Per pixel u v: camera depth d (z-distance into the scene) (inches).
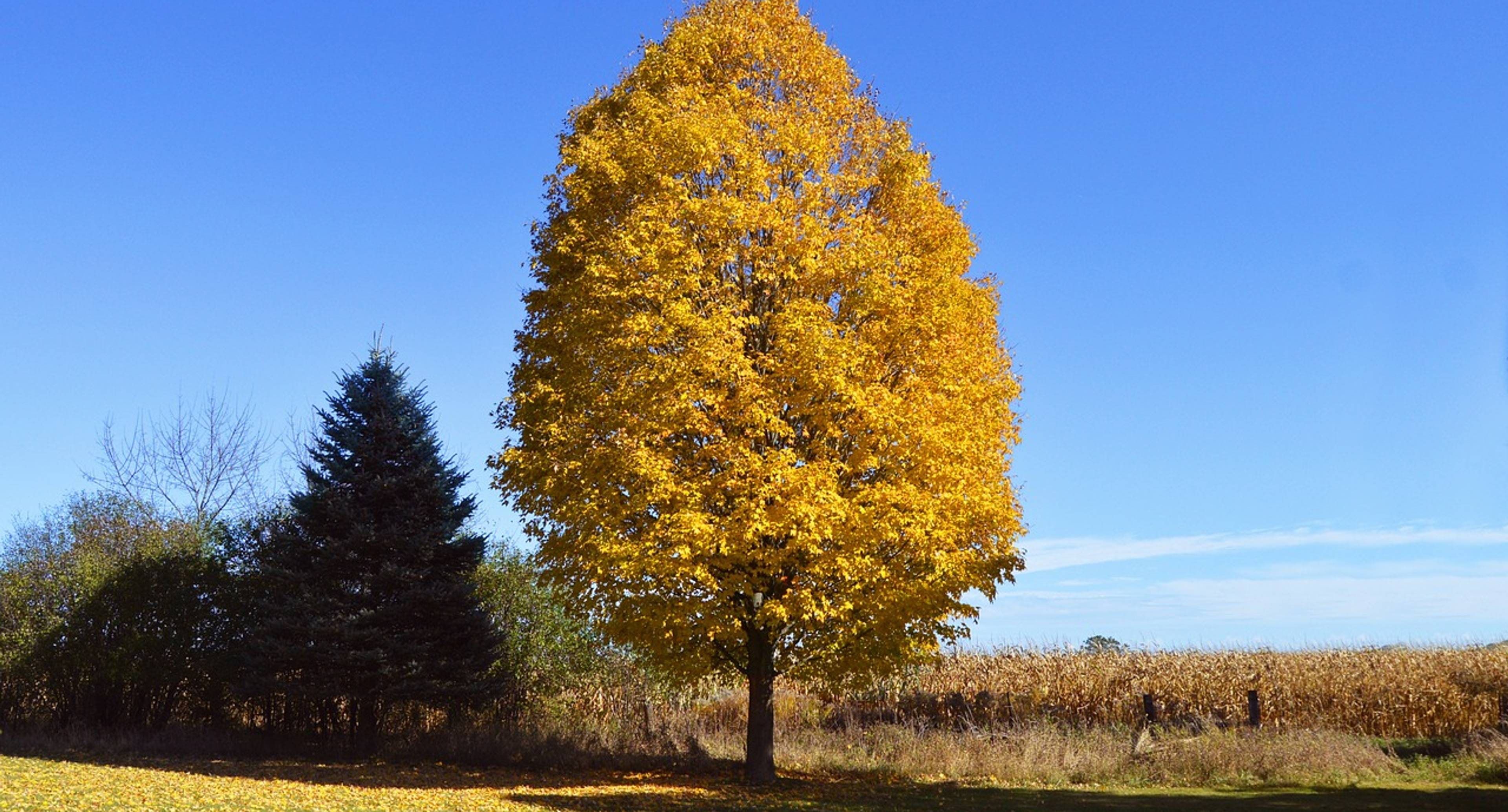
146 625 1077.1
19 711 1083.9
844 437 685.9
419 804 599.5
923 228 750.5
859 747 903.7
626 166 729.0
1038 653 1268.5
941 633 733.3
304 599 957.8
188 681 1079.6
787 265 699.4
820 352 638.5
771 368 674.2
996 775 773.3
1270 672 1110.4
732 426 664.4
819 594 668.7
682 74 765.3
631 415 653.9
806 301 673.0
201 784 671.8
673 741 908.0
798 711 1106.1
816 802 637.9
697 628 671.1
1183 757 771.4
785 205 701.9
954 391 689.0
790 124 729.0
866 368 685.9
